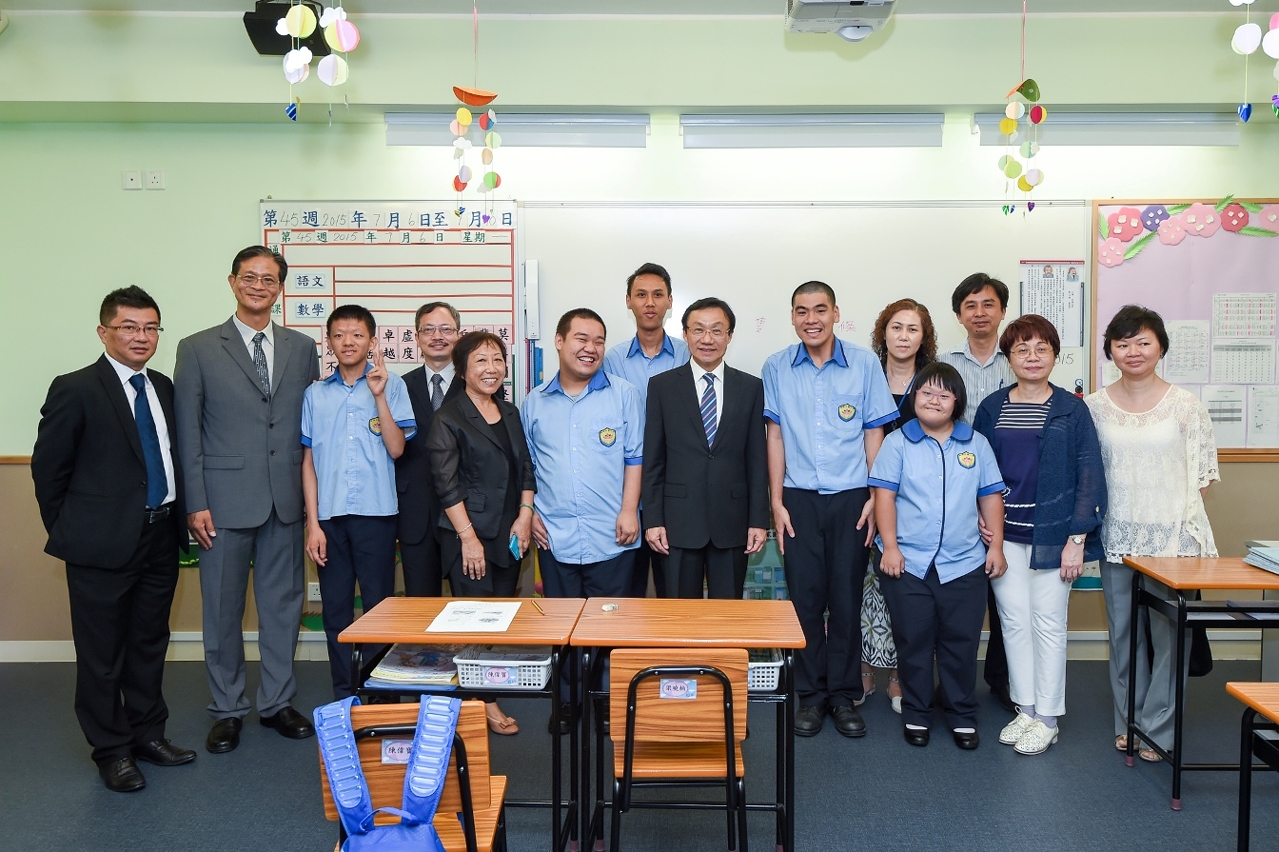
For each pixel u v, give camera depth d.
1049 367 2.82
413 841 1.48
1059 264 3.85
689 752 2.04
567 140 3.70
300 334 3.16
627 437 2.93
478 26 3.56
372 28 3.55
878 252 3.86
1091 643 3.88
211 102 3.53
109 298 2.67
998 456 2.91
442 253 3.85
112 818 2.47
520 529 2.83
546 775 2.74
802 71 3.58
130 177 3.85
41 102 3.53
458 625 2.16
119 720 2.72
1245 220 3.79
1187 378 3.84
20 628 3.87
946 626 2.90
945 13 3.55
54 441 2.61
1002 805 2.51
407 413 3.10
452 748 1.58
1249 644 3.89
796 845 2.29
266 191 3.87
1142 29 3.53
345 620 3.13
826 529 3.05
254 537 3.05
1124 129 3.69
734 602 2.41
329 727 1.57
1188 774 2.69
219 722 3.00
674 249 3.86
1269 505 3.84
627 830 2.40
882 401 3.04
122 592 2.69
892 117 3.69
